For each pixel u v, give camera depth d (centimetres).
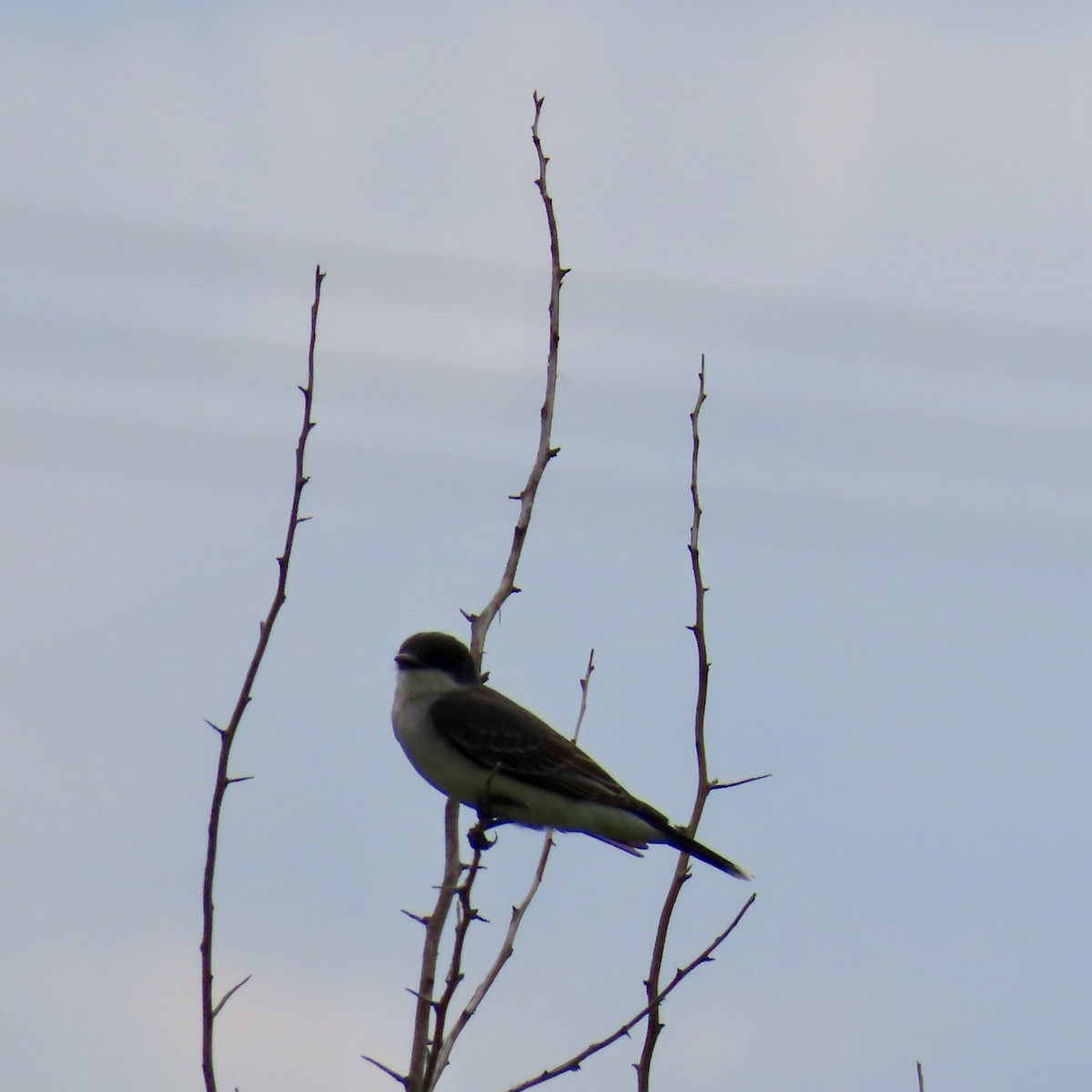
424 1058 849
